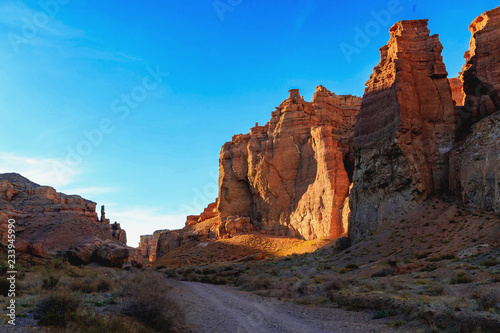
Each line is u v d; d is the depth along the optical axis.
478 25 58.50
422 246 39.81
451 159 50.00
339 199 75.94
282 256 69.88
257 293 29.62
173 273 55.97
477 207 42.88
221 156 113.44
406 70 54.75
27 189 130.12
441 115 53.69
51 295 14.09
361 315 17.70
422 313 14.83
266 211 94.69
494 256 28.64
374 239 47.31
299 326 16.03
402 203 49.81
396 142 50.88
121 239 133.88
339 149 82.25
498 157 41.59
